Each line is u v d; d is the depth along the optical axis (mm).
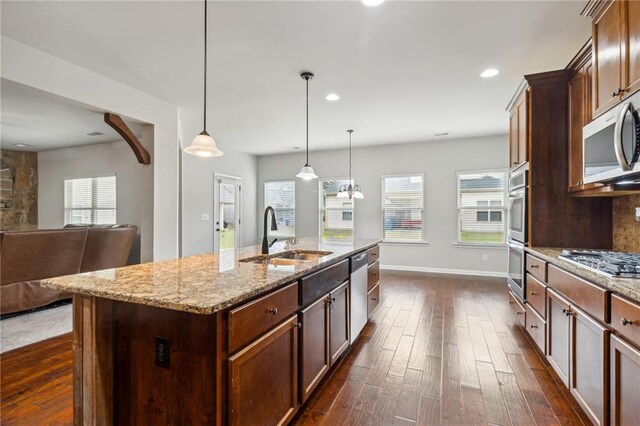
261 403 1492
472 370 2420
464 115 4566
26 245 3449
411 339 2996
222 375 1295
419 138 5949
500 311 3795
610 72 1829
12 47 2607
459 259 5992
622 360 1457
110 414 1517
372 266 3488
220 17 2303
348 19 2328
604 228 2654
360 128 5254
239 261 2207
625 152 1656
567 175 2689
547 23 2369
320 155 7145
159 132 3910
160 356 1414
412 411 1937
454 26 2414
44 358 2580
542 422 1829
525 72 3195
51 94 2881
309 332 1945
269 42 2643
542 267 2439
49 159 6879
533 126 2773
